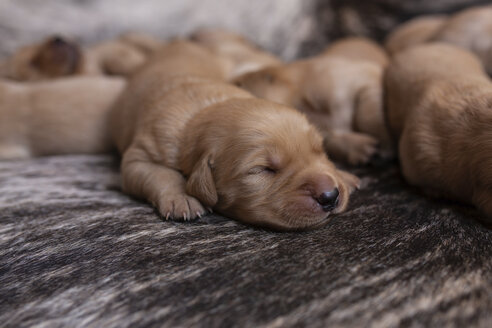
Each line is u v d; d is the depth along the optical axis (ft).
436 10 2.18
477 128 1.11
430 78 1.33
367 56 1.82
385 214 1.10
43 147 1.65
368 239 1.01
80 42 2.22
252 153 1.05
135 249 1.00
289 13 2.31
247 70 1.69
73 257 0.99
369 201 1.16
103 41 2.26
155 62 1.57
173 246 1.00
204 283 0.91
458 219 1.07
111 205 1.16
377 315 0.84
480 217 1.09
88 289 0.92
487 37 1.76
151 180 1.14
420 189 1.22
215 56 1.69
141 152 1.20
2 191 1.27
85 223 1.09
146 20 2.30
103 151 1.66
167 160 1.16
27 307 0.90
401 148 1.26
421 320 0.83
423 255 0.96
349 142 1.42
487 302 0.85
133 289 0.91
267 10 2.32
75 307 0.89
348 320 0.83
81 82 1.70
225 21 2.33
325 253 0.97
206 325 0.84
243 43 2.09
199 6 2.33
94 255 0.99
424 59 1.42
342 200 1.06
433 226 1.05
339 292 0.88
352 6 2.25
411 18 2.20
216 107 1.15
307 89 1.54
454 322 0.82
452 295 0.86
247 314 0.85
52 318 0.88
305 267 0.93
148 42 2.10
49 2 2.19
